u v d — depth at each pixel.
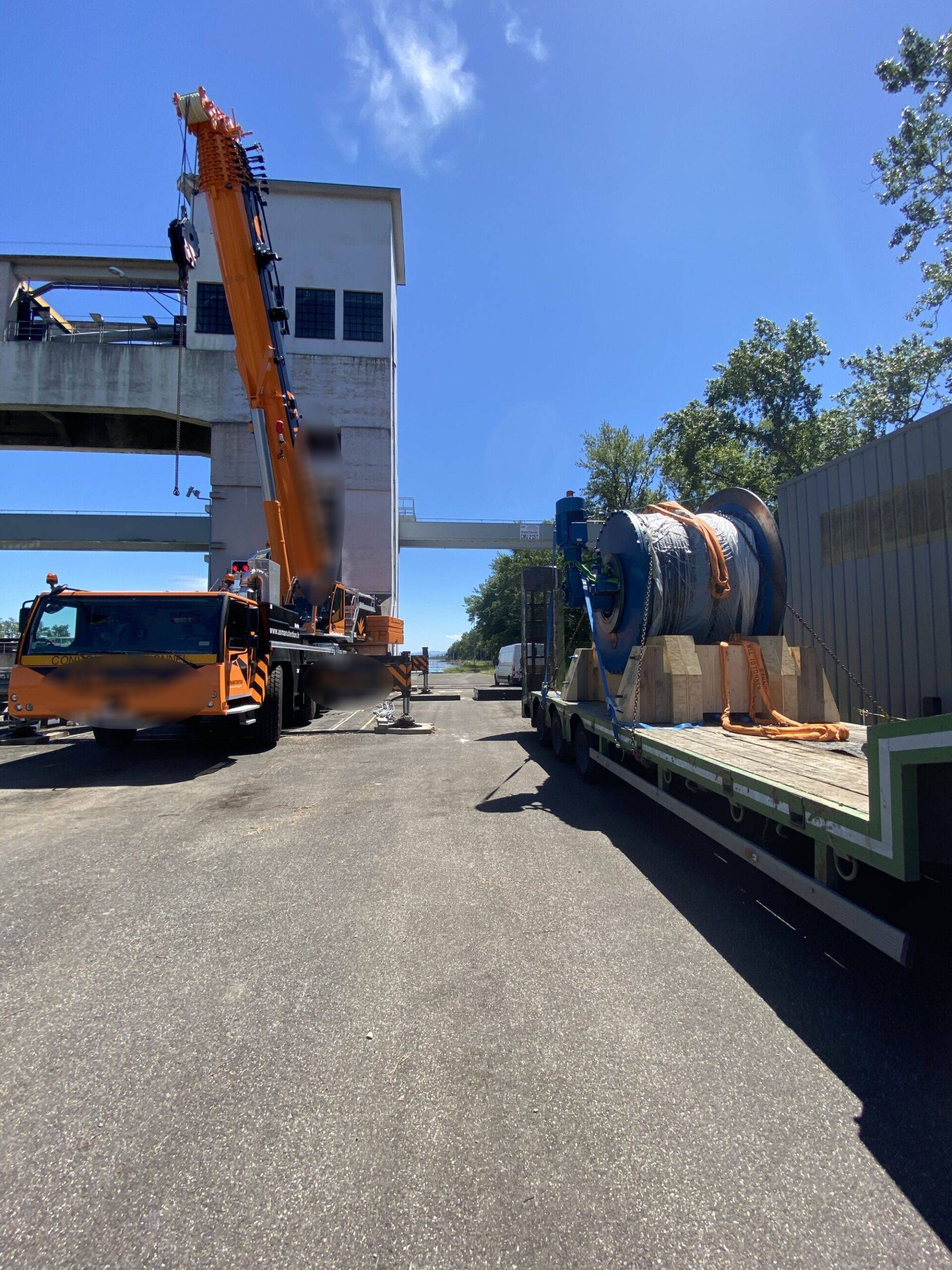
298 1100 2.53
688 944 3.82
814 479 10.16
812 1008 3.15
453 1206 2.04
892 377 24.09
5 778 8.74
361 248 29.31
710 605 6.95
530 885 4.76
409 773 8.95
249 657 9.73
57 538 30.09
